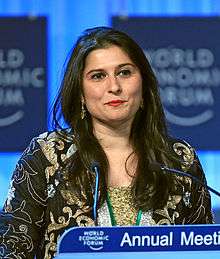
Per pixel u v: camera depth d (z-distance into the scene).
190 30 11.04
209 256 3.99
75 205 4.61
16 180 4.72
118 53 4.56
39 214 4.67
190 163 4.92
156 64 11.01
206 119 11.05
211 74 11.04
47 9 11.02
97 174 4.56
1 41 10.91
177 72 11.02
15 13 10.98
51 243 4.62
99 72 4.57
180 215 4.74
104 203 4.61
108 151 4.79
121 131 4.77
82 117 4.78
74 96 4.74
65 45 11.02
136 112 4.80
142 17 11.02
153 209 4.65
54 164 4.72
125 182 4.72
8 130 10.93
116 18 11.04
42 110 10.96
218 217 10.70
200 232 3.99
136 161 4.79
